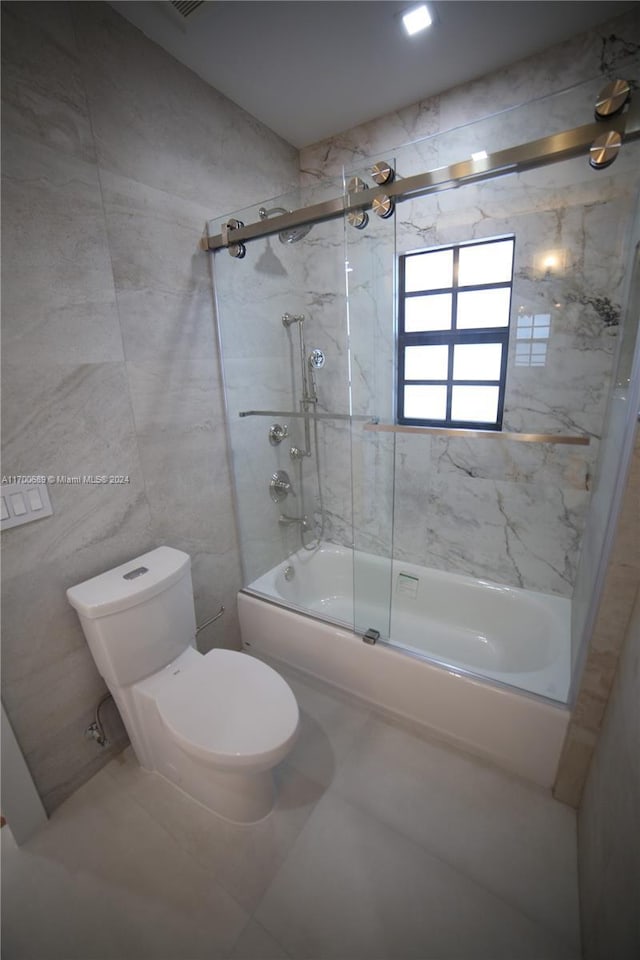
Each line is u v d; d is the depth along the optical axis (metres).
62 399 1.20
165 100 1.39
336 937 1.02
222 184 1.65
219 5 1.20
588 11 1.28
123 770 1.46
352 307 1.85
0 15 0.97
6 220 1.03
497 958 0.98
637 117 1.04
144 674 1.33
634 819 0.77
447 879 1.13
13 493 1.11
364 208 1.51
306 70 1.49
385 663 1.58
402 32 1.33
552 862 1.16
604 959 0.82
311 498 2.30
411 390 1.98
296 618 1.80
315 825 1.27
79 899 1.11
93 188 1.21
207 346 1.67
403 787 1.38
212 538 1.82
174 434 1.59
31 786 1.25
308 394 2.12
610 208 1.41
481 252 1.69
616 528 0.99
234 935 1.03
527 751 1.35
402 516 2.18
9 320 1.06
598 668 1.11
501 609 1.95
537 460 1.78
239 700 1.23
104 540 1.38
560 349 1.63
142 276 1.39
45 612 1.23
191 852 1.21
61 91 1.11
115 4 1.18
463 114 1.62
